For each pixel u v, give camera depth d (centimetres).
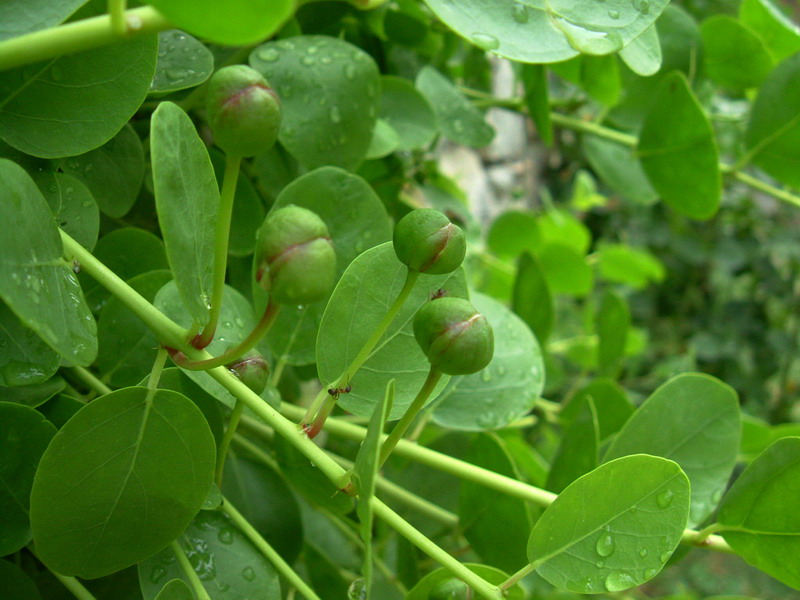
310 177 19
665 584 85
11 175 13
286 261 12
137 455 15
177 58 18
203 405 18
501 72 50
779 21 31
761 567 18
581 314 68
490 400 22
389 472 28
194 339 15
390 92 27
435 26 31
